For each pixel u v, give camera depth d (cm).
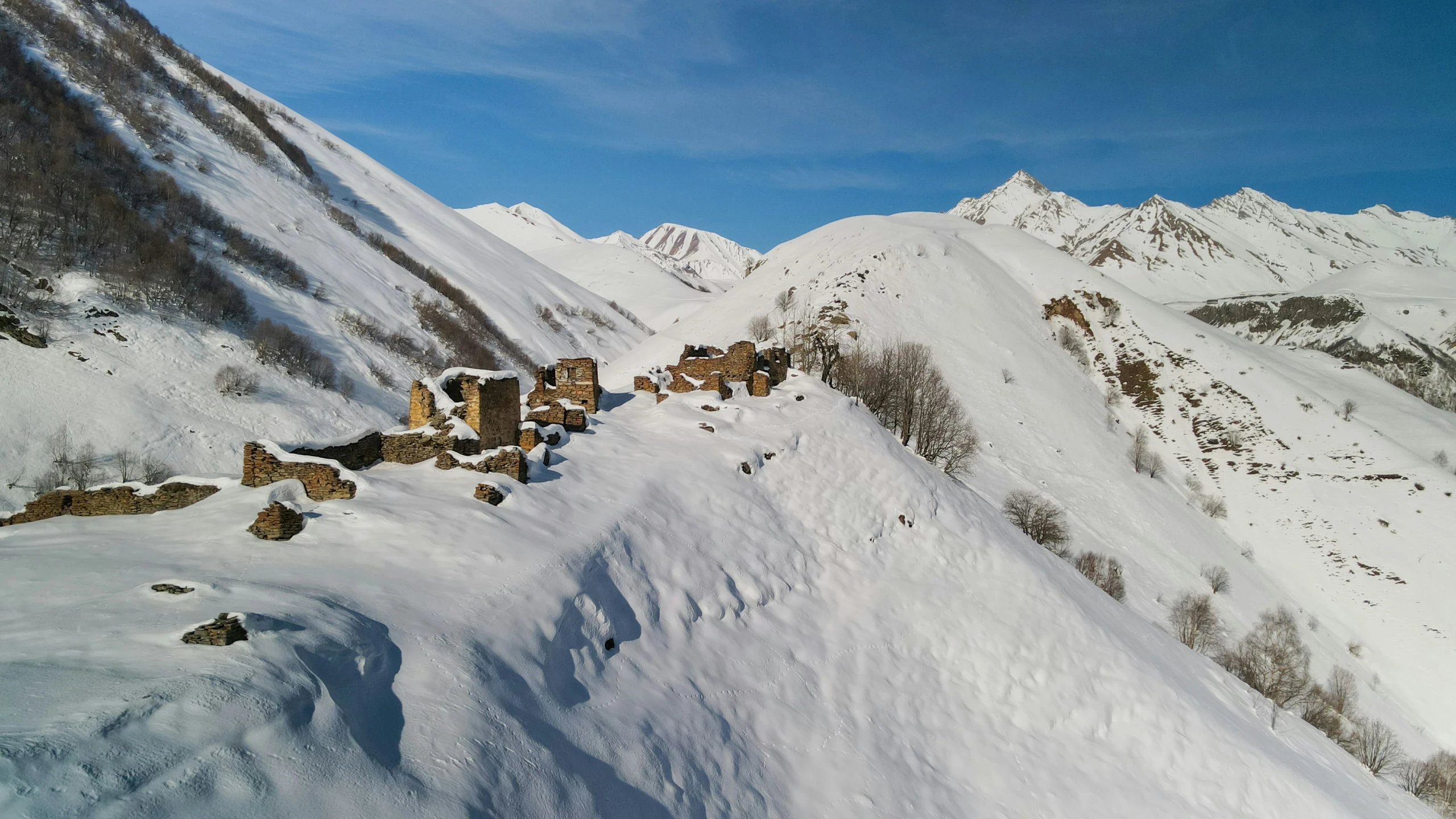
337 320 10806
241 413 7138
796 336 10888
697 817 1842
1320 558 8669
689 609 2622
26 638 1259
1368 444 10112
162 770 948
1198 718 3194
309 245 13250
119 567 1720
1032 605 3550
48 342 6556
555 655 1934
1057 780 2769
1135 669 3334
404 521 2189
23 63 12256
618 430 3759
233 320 8631
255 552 1889
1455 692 6925
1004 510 7019
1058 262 16088
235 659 1214
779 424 4184
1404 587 8056
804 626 2955
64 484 5347
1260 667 5850
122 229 8769
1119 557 7619
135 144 12531
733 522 3228
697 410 4197
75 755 904
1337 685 6431
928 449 6788
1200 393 11950
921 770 2567
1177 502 9644
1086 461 9888
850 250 15625
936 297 13638
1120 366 13100
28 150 9269
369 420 8500
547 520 2523
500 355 14275
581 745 1723
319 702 1231
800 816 2145
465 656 1623
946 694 2967
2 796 807
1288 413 11050
